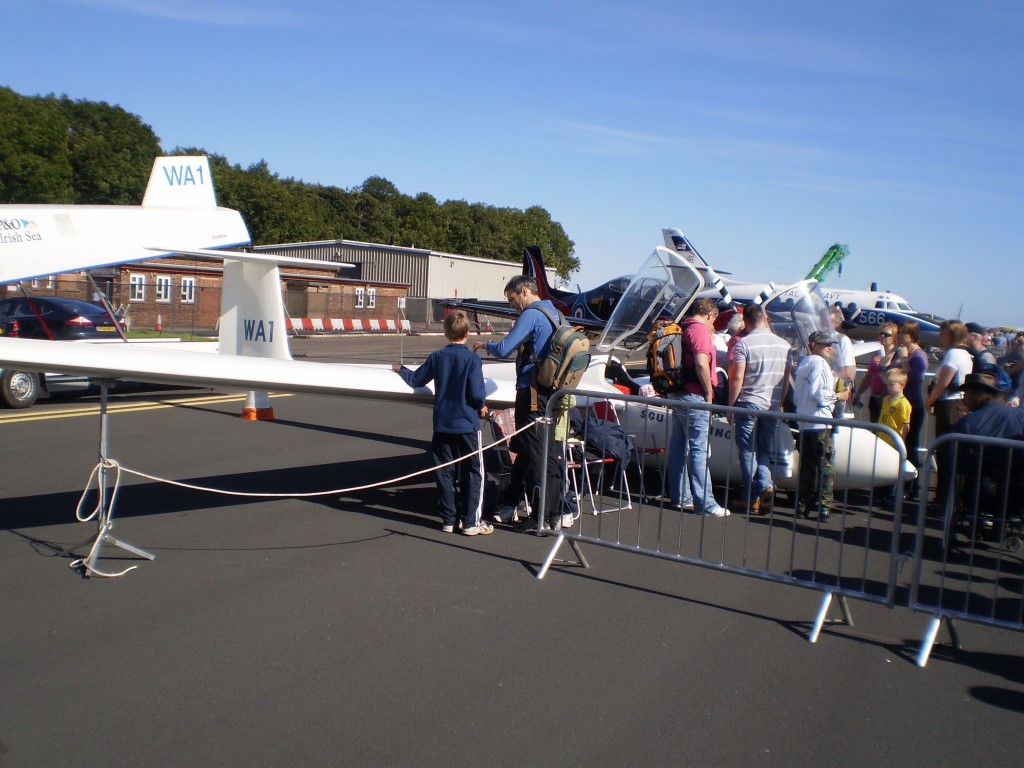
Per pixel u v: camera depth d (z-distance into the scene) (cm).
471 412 544
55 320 1261
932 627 388
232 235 1559
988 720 321
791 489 683
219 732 291
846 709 326
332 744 286
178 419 1042
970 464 516
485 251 7781
